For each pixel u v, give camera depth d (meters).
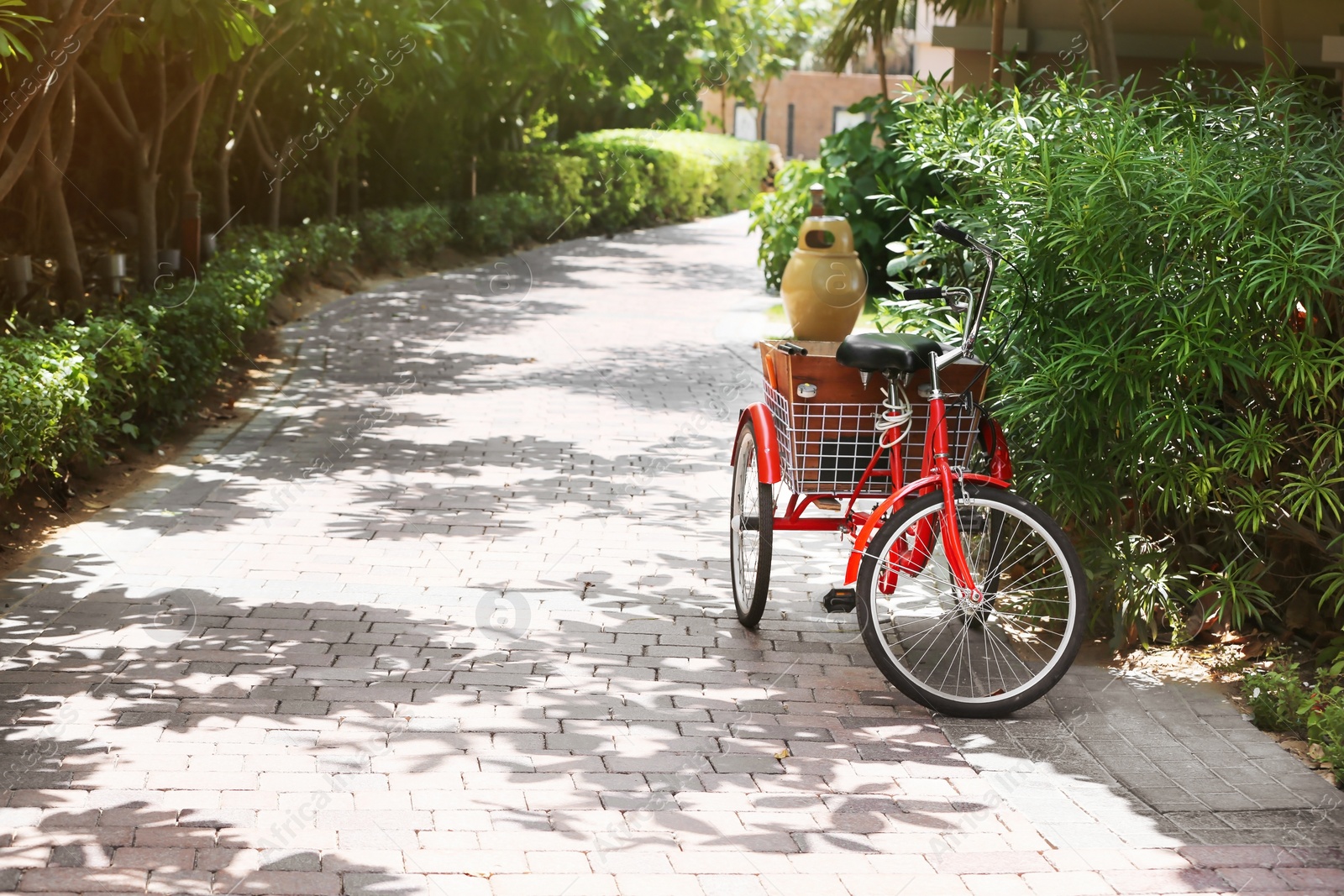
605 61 20.06
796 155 45.72
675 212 31.23
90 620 5.54
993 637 5.53
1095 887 3.64
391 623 5.64
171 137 16.02
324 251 17.03
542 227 24.75
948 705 4.83
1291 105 5.62
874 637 4.88
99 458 7.70
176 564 6.33
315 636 5.46
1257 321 4.96
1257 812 4.13
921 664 5.30
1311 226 4.70
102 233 16.86
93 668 5.03
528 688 5.01
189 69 11.88
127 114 12.18
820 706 4.94
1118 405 5.23
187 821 3.86
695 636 5.65
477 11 14.73
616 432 9.59
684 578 6.43
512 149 26.03
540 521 7.32
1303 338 4.88
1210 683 5.20
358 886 3.54
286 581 6.14
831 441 5.37
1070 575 4.87
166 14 7.46
